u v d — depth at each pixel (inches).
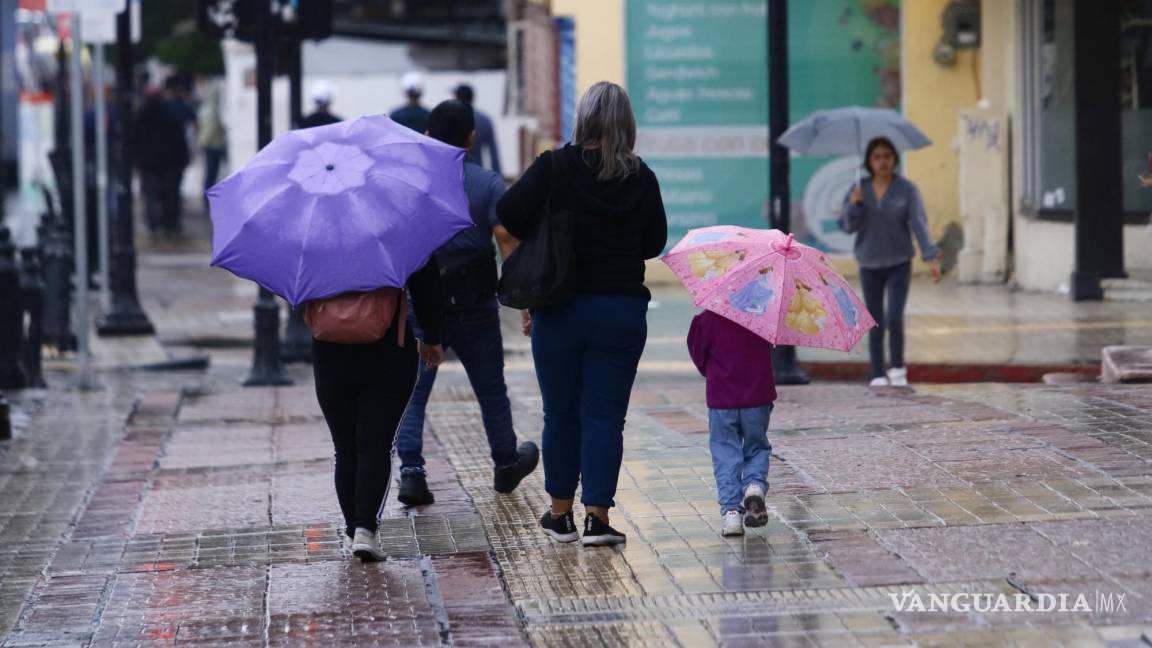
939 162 2138.3
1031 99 1979.6
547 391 756.0
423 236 724.7
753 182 2194.9
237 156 3469.5
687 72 2187.5
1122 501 789.9
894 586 674.2
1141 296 1793.8
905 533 754.2
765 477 761.6
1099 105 1788.9
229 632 662.5
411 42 3353.8
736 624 636.1
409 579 730.8
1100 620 618.5
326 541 817.5
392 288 735.7
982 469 876.6
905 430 1007.0
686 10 2177.7
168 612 697.0
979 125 2074.3
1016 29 2020.2
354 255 713.6
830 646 603.5
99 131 2272.4
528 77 2279.8
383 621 666.2
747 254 738.8
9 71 3587.6
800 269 737.0
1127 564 685.9
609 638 628.1
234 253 721.6
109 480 1018.1
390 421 761.6
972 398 1126.4
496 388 881.5
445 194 740.7
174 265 2815.0
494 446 888.9
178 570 772.0
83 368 1467.8
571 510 781.3
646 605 668.7
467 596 697.0
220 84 3951.8
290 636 652.1
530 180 727.7
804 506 818.2
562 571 726.5
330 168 735.1
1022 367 1384.1
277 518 877.8
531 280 722.8
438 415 1206.3
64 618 697.0
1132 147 1795.0
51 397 1413.6
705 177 2194.9
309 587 725.9
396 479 965.2
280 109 3164.4
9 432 1194.6
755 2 2176.4
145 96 3351.4
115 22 1841.8
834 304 733.9
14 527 893.8
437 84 3171.8
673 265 747.4
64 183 2496.3
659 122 2194.9
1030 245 1975.9
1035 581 668.7
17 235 3137.3
